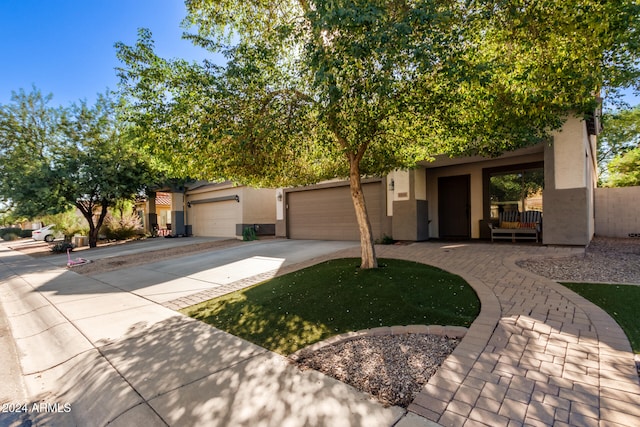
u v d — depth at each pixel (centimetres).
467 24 423
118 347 405
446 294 489
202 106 484
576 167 839
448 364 295
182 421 245
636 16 384
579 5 384
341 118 477
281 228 1648
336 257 898
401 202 1168
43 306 624
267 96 514
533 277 570
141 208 2714
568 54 452
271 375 306
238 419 242
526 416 220
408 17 381
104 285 790
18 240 3347
